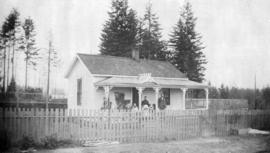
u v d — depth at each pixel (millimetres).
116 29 53219
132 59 32500
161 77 30031
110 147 12469
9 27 39312
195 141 14906
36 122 12086
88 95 25969
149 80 25969
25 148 11555
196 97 50750
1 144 11195
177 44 51812
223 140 15336
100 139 13617
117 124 14055
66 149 11695
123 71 27891
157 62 34781
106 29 53656
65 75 29391
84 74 26812
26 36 42094
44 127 12258
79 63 27766
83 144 12852
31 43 42844
